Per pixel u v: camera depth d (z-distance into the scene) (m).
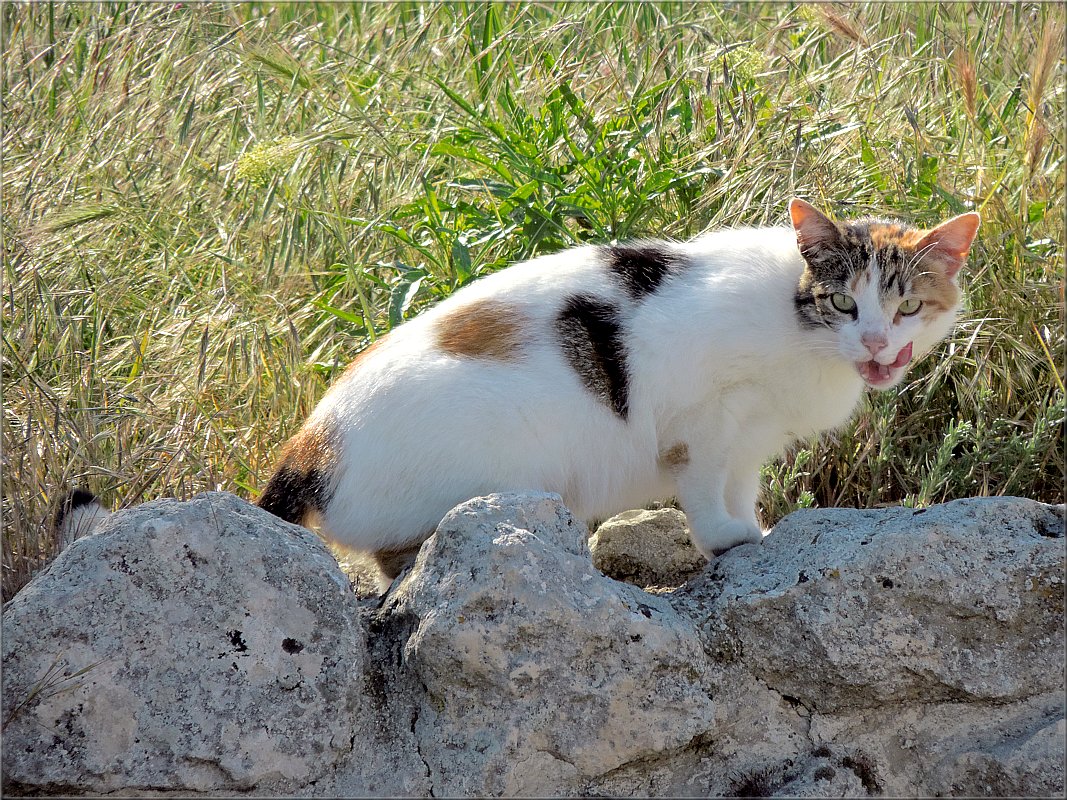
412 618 4.10
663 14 10.66
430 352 4.96
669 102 8.62
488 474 4.86
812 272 4.96
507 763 3.92
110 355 7.25
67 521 5.42
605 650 4.00
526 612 3.92
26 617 3.79
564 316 5.00
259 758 3.83
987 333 6.73
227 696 3.85
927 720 4.25
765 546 4.64
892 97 8.38
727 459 5.23
